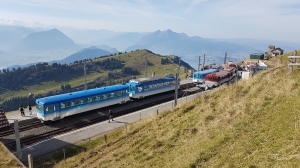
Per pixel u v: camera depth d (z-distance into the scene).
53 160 19.41
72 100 30.02
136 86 38.59
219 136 11.66
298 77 16.45
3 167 14.78
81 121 29.38
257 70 48.09
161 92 43.47
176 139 14.30
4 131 24.89
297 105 11.46
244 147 9.52
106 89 34.84
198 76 52.03
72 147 21.58
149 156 13.16
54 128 26.94
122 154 15.30
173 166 10.53
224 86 24.22
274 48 91.56
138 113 31.34
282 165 7.24
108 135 23.73
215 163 9.22
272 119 11.20
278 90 14.71
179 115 18.88
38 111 28.48
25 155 20.31
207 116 15.48
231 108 15.00
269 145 8.87
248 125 11.59
